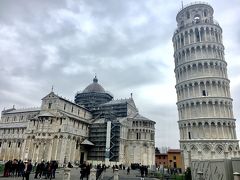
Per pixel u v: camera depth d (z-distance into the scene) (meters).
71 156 88.88
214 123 60.81
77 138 94.50
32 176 38.38
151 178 46.91
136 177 48.91
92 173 31.83
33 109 117.19
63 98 96.31
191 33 72.38
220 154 58.16
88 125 104.38
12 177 34.41
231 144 59.06
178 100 71.25
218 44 70.12
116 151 94.38
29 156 88.69
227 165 25.53
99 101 122.00
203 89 65.50
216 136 59.78
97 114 115.12
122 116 109.31
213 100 62.59
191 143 61.47
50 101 94.88
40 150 87.50
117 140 95.75
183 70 70.50
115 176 35.31
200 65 67.62
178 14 80.06
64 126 87.75
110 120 101.94
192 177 32.16
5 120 121.12
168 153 128.25
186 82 67.75
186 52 71.25
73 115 101.62
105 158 93.88
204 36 70.81
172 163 125.50
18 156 102.62
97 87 126.44
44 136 88.50
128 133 103.75
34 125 93.31
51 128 89.44
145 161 98.44
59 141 86.50
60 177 39.00
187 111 66.00
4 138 111.00
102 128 101.25
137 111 124.44
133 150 100.44
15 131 109.94
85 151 99.06
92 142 100.81
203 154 59.06
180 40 74.56
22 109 123.88
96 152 98.38
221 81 65.25
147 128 103.38
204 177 28.98
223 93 64.81
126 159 99.12
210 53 68.62
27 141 91.81
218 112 62.09
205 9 75.12
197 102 63.97
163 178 45.03
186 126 64.50
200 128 61.84
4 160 105.69
